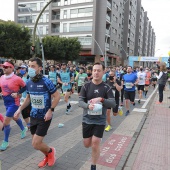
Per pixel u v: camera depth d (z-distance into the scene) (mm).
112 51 49375
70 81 9117
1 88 4602
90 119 3389
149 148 4902
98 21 43344
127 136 5738
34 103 3533
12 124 6500
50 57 36844
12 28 27938
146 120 7480
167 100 11844
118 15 52000
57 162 4082
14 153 4422
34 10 48531
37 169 3777
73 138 5500
